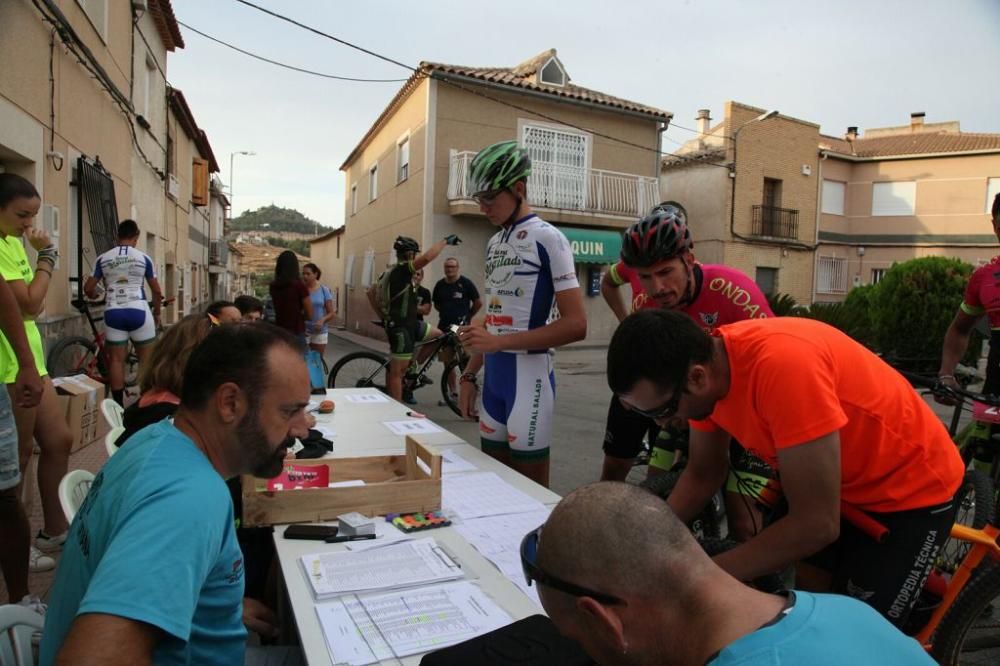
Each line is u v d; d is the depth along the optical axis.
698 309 2.54
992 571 2.07
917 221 24.00
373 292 6.85
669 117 16.42
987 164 23.14
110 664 1.00
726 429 1.66
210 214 27.14
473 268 15.10
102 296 7.50
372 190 21.23
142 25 10.59
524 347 2.63
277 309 6.98
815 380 1.46
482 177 2.73
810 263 22.39
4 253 3.21
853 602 0.96
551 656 1.27
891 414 1.62
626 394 1.49
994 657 2.49
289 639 2.25
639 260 2.40
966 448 3.39
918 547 1.70
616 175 16.25
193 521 1.16
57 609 1.25
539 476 2.88
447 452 2.92
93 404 5.23
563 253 2.71
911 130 30.05
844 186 24.55
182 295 16.58
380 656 1.36
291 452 2.77
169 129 13.97
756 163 20.59
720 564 1.53
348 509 2.09
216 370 1.31
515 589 1.67
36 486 4.27
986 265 3.48
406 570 1.75
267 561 2.42
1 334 2.98
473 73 14.50
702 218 20.88
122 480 1.24
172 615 1.07
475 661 1.27
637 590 0.87
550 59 15.95
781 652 0.84
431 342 7.00
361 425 3.39
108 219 8.27
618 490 0.95
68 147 6.84
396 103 16.92
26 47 5.67
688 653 0.89
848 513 1.78
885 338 9.01
